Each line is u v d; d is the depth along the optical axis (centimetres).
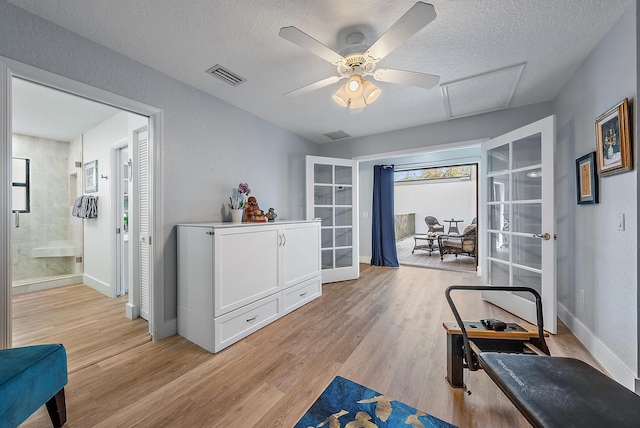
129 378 167
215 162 266
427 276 429
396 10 153
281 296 262
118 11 152
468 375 158
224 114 276
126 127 303
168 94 224
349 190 420
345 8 151
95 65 180
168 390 155
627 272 154
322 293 339
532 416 86
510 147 266
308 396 150
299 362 184
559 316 253
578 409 89
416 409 139
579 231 215
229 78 231
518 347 152
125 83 196
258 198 324
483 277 309
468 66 213
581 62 207
